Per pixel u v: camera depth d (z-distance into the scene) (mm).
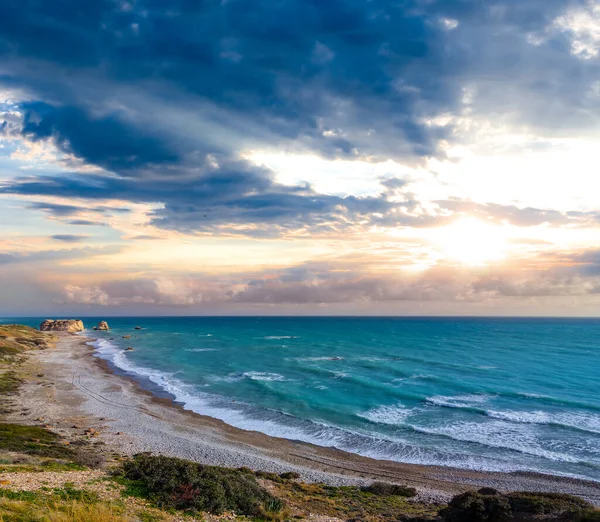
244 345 125000
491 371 71812
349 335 172500
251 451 34031
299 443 36562
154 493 18641
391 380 63719
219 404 49594
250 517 18312
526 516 18875
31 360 82688
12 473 18938
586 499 25703
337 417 44000
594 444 35188
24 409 43312
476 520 19375
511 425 40375
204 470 21750
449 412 45219
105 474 21328
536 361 84375
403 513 22000
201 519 16750
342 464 31906
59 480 18562
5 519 12359
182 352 105188
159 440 35281
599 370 72812
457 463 31984
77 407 45844
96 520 13508
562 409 46031
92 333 184250
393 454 33906
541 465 31297
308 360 88062
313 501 22969
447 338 151750
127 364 82438
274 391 55875
